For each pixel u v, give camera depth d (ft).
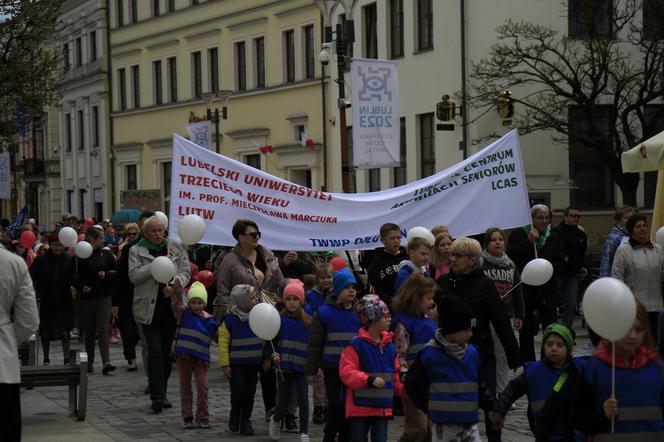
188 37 157.38
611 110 88.07
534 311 43.57
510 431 35.94
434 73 103.45
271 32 137.80
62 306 56.13
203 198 40.60
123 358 59.06
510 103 90.89
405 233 41.86
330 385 31.58
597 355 20.47
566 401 21.63
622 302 19.52
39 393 46.70
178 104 160.35
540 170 96.58
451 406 26.00
